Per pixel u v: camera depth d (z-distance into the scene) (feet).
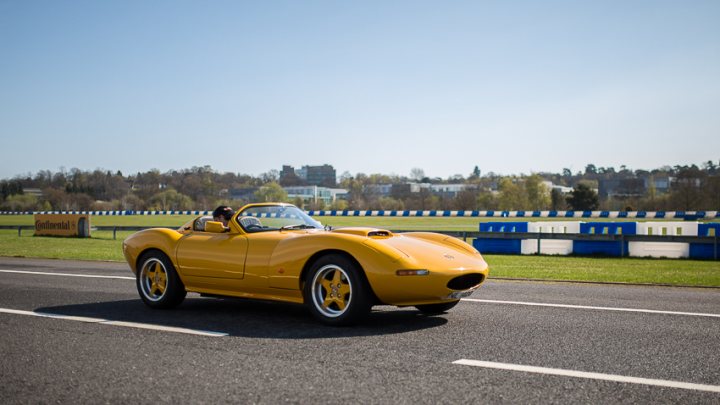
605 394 11.87
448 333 17.75
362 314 18.44
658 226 62.75
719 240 49.78
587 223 65.31
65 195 442.09
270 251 20.11
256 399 11.59
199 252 21.72
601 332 17.93
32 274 35.53
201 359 14.62
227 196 504.43
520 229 66.59
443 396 11.73
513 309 22.25
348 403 11.32
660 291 28.19
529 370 13.60
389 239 20.07
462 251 20.97
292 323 19.42
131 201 423.23
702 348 15.84
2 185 504.43
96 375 13.26
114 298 25.44
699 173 252.62
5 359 14.66
